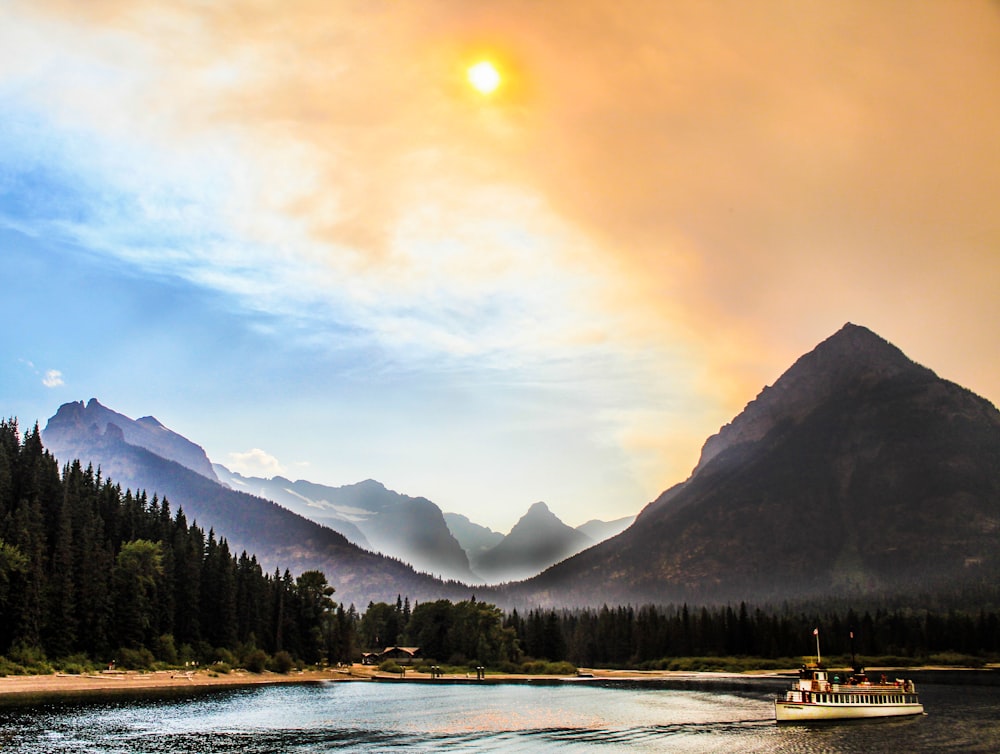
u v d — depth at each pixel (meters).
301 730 103.00
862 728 112.06
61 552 170.50
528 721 117.31
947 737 103.44
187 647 195.12
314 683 199.25
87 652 170.12
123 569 184.38
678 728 111.06
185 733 96.88
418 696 162.25
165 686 159.25
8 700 121.56
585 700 155.50
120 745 86.81
